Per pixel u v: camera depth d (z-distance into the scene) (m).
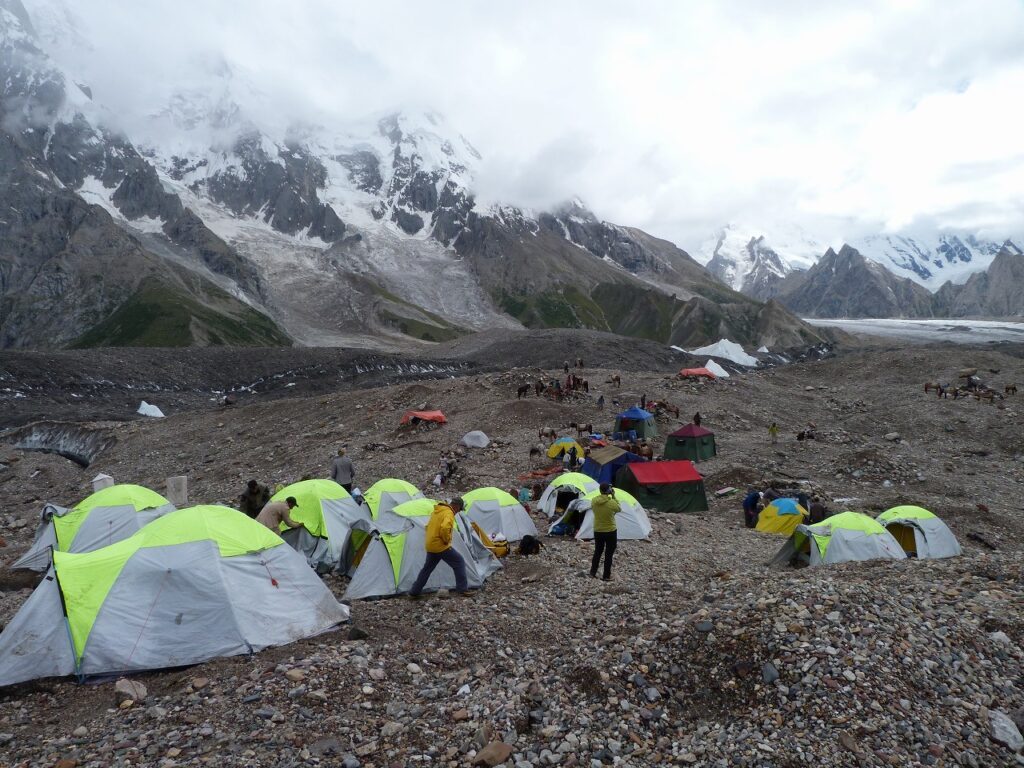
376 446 39.88
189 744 7.37
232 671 9.50
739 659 8.34
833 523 17.81
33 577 16.80
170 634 10.12
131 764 7.03
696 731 7.39
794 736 7.00
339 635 11.16
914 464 35.34
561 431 42.09
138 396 92.50
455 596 13.46
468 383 56.12
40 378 91.06
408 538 14.26
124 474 43.84
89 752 7.36
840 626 8.54
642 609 11.40
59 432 61.78
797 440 42.47
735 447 40.25
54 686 9.38
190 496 33.47
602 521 14.83
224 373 110.25
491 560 15.98
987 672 7.94
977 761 6.69
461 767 7.04
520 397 51.16
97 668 9.62
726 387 59.25
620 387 57.62
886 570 11.75
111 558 10.61
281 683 8.73
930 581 10.77
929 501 27.25
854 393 62.44
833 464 35.22
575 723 7.66
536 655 9.98
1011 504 28.75
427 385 56.34
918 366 69.44
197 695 8.62
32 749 7.57
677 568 16.97
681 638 8.98
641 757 7.10
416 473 33.88
